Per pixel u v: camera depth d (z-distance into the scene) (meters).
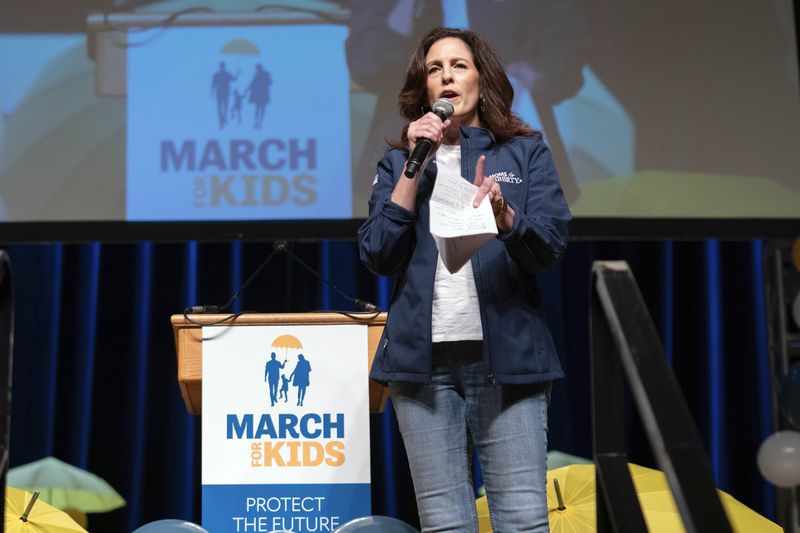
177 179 5.46
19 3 5.59
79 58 5.55
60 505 5.21
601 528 1.90
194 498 5.62
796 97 5.60
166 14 5.60
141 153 5.48
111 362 5.73
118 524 5.52
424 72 2.96
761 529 3.53
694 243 5.98
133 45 5.57
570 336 5.87
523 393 2.62
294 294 5.79
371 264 2.74
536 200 2.75
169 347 5.73
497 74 2.94
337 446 3.00
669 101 5.59
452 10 5.62
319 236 5.44
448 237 2.35
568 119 5.57
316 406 3.01
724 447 5.79
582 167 5.54
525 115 5.57
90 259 5.78
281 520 2.98
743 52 5.64
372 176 5.48
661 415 1.56
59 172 5.46
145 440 5.62
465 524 2.59
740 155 5.56
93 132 5.50
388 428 5.62
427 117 2.67
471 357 2.62
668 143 5.56
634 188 5.53
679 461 1.51
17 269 5.77
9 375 1.89
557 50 5.62
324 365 3.03
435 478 2.60
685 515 1.47
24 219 5.42
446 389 2.64
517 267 2.69
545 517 2.55
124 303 5.77
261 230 5.43
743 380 5.86
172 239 5.43
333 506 2.98
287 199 5.46
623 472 1.87
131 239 5.41
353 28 5.59
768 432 5.80
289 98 5.54
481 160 2.52
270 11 5.60
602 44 5.62
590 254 5.93
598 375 1.91
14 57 5.55
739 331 5.90
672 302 5.91
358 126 5.52
